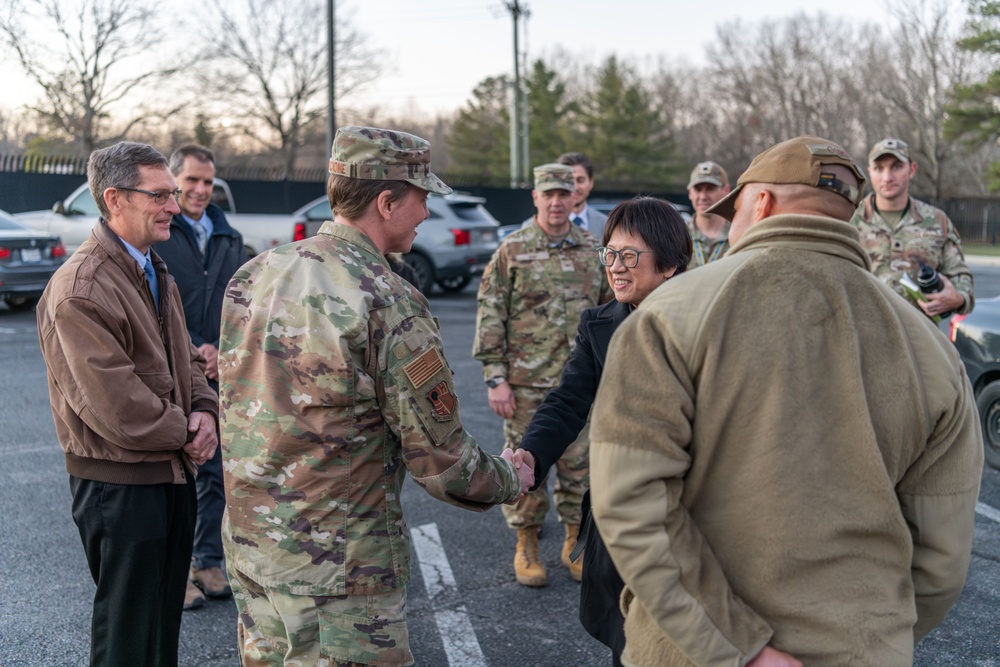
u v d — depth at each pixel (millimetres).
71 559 4086
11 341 9992
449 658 3238
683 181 48469
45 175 20047
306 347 1968
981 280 18766
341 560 1993
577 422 2607
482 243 14758
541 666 3189
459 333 10664
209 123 39344
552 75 50219
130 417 2496
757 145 49312
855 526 1557
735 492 1568
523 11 32625
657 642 1647
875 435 1562
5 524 4496
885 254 4645
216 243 3938
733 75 48562
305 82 42406
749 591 1572
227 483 2084
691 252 2725
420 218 2182
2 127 38219
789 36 46438
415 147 2131
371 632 2016
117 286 2574
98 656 2609
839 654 1531
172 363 2781
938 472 1646
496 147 50500
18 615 3521
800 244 1621
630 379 1577
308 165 45844
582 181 5305
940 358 1644
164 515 2635
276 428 1988
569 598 3756
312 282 2002
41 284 11820
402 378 1974
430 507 4895
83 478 2566
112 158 2625
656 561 1518
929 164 38344
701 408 1562
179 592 2770
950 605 1725
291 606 2004
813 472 1548
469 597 3756
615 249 2664
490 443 6066
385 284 2023
